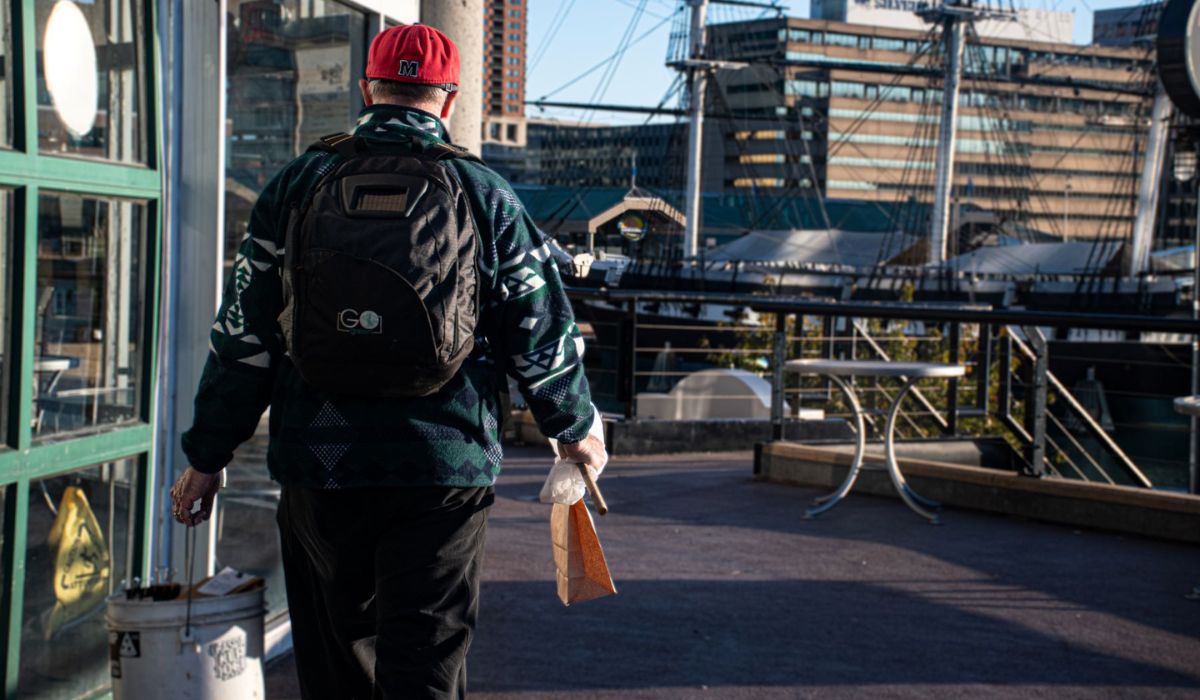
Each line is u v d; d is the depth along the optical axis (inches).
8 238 105.4
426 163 86.0
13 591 106.1
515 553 219.8
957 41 2506.2
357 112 174.4
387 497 86.7
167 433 130.5
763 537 237.8
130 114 122.3
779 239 2591.0
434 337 81.3
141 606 102.7
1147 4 2556.6
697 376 409.4
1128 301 2150.6
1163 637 173.0
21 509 106.7
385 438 85.7
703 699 144.6
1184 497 233.9
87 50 115.0
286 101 154.3
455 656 88.0
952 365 255.1
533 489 290.4
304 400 86.8
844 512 265.0
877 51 5659.5
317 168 87.9
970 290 2271.2
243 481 150.6
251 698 108.3
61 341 113.1
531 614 179.5
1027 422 264.2
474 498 89.5
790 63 2407.7
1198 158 611.8
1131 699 147.5
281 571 162.2
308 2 158.9
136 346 125.1
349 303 80.5
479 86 196.9
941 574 208.5
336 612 93.2
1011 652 165.2
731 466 343.3
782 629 174.2
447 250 82.6
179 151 129.9
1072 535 242.2
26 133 105.6
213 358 89.8
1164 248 3388.3
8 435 105.8
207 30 131.7
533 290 88.8
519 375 89.8
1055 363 1521.9
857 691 148.6
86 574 118.4
